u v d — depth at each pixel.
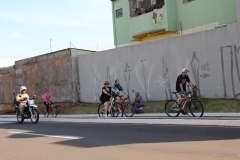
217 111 13.05
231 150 6.29
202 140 7.55
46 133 10.66
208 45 14.91
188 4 20.78
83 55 21.41
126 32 25.31
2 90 29.44
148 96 17.44
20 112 15.56
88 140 8.56
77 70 21.95
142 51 17.69
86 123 13.72
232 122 9.89
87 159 6.25
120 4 25.64
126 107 14.91
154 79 17.12
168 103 13.23
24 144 8.55
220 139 7.55
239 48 13.85
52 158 6.57
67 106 21.80
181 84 12.33
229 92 14.24
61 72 22.64
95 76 20.56
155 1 22.98
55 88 23.19
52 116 19.11
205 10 19.80
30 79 25.70
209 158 5.73
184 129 9.59
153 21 21.98
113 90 14.89
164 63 16.64
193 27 20.56
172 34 21.89
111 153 6.67
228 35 14.21
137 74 17.97
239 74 13.89
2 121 18.20
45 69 24.06
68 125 13.19
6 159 6.76
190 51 15.57
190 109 12.30
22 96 15.59
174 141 7.63
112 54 19.39
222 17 18.89
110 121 13.59
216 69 14.65
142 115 14.49
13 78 27.83
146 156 6.19
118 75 19.06
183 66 15.84
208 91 14.95
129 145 7.46
